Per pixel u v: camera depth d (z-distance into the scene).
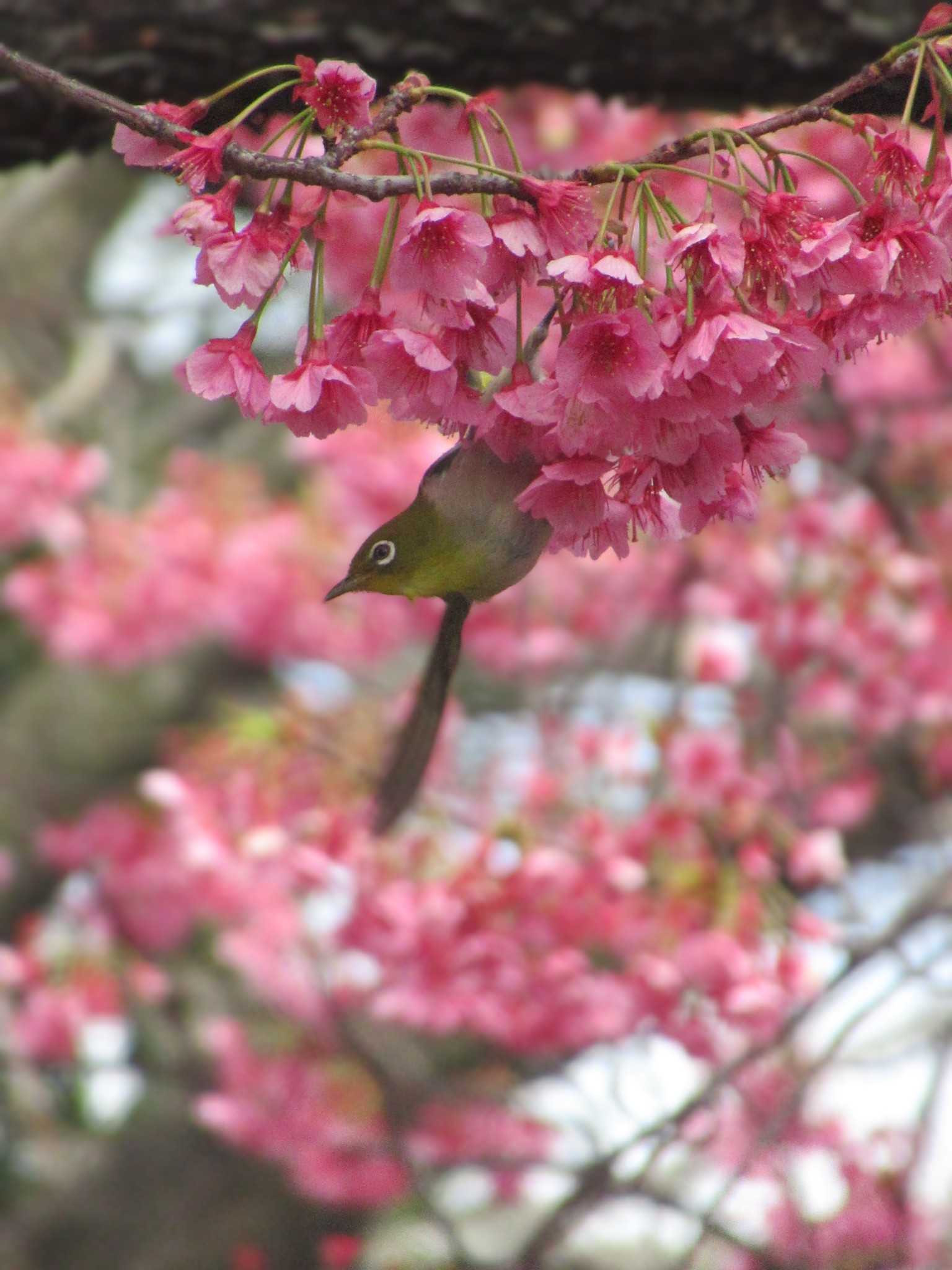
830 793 13.12
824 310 3.41
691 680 12.06
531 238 3.28
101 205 18.39
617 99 6.59
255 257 3.34
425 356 3.21
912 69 3.35
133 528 14.96
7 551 16.11
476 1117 13.03
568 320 3.27
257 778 10.27
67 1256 15.54
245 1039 13.55
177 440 18.67
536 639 14.08
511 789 11.52
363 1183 12.62
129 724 17.08
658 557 14.42
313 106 3.39
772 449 3.46
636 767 11.47
